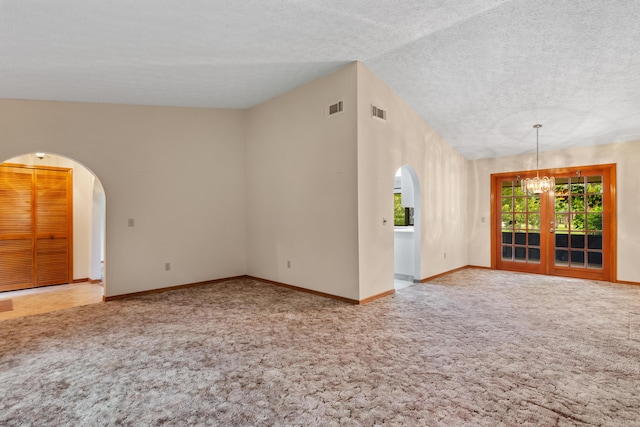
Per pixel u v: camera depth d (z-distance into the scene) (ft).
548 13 9.93
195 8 8.49
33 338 10.54
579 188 19.69
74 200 19.83
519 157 21.68
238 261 19.29
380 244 14.97
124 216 15.49
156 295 15.67
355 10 9.58
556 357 8.97
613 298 14.96
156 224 16.39
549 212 20.63
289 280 16.87
